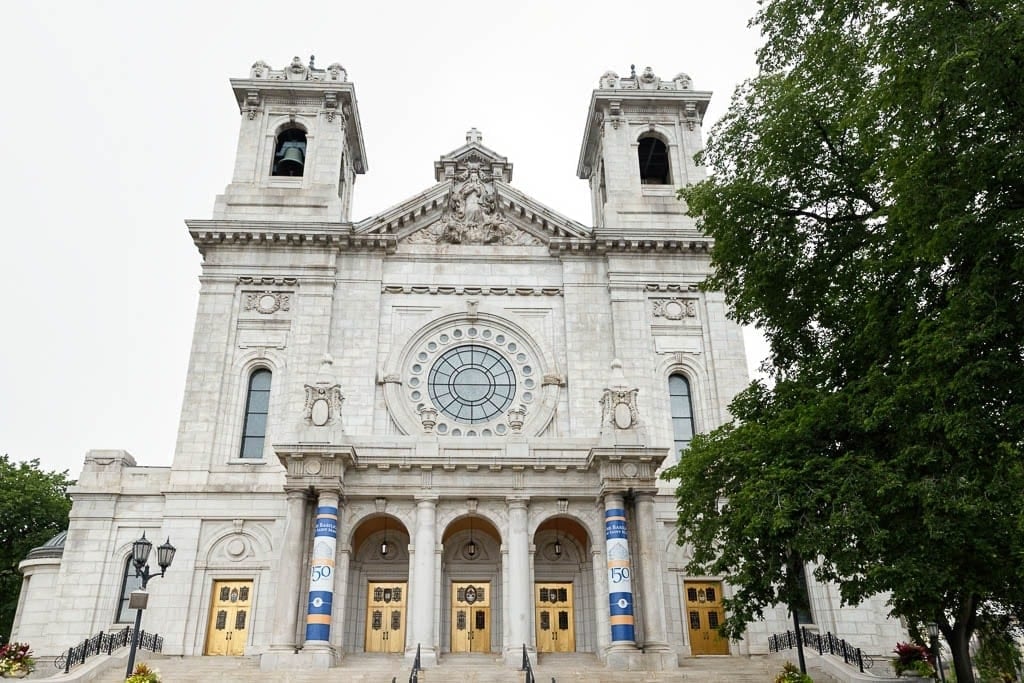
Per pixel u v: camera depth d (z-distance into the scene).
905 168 19.05
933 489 17.67
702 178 45.75
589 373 39.97
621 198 44.62
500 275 42.28
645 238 42.19
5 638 52.12
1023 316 17.19
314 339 39.44
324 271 40.88
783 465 21.31
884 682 26.50
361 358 39.59
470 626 34.69
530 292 41.97
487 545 35.94
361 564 35.16
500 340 41.06
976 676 35.00
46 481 55.94
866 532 19.14
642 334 40.62
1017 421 16.67
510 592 31.05
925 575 18.09
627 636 29.77
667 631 33.75
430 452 33.12
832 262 24.12
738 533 22.38
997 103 17.45
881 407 19.28
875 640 33.88
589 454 32.38
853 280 23.25
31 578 38.03
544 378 39.72
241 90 45.94
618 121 47.03
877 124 22.00
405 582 35.22
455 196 43.75
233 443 37.50
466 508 32.66
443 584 35.22
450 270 42.16
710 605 35.38
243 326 39.81
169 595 34.28
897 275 20.88
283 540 30.78
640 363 40.03
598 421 38.97
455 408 39.59
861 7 21.72
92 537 35.66
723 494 24.11
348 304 40.66
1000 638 26.59
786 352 26.70
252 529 35.78
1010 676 31.72
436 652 30.25
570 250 42.53
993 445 17.44
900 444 20.02
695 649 34.50
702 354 40.78
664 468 37.84
